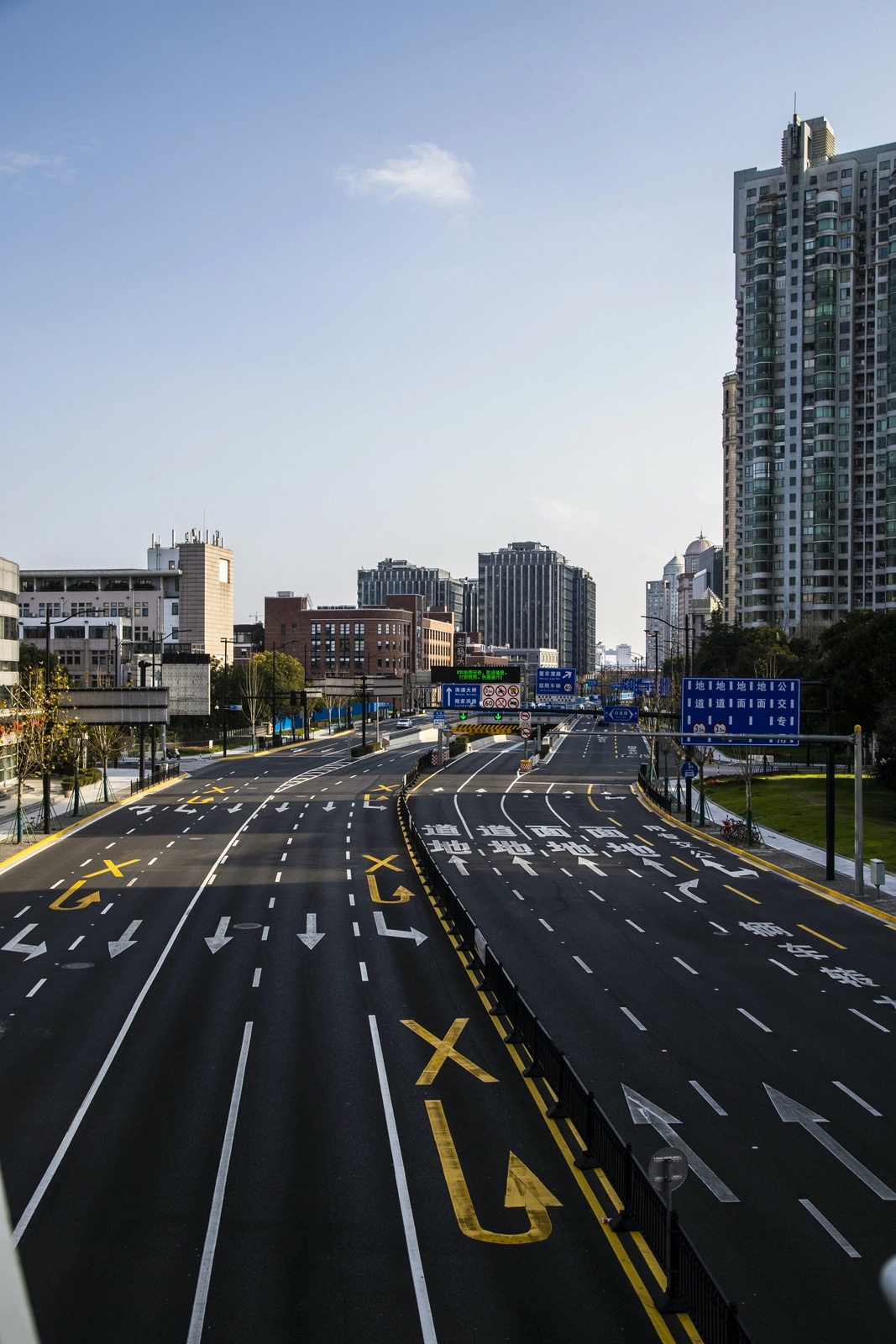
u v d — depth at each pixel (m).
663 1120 19.30
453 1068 21.83
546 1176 16.98
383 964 30.23
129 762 102.12
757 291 172.12
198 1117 19.30
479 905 39.47
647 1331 12.81
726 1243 15.02
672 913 38.31
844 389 168.38
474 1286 13.83
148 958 30.88
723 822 62.34
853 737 42.44
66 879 44.22
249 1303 13.45
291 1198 16.25
